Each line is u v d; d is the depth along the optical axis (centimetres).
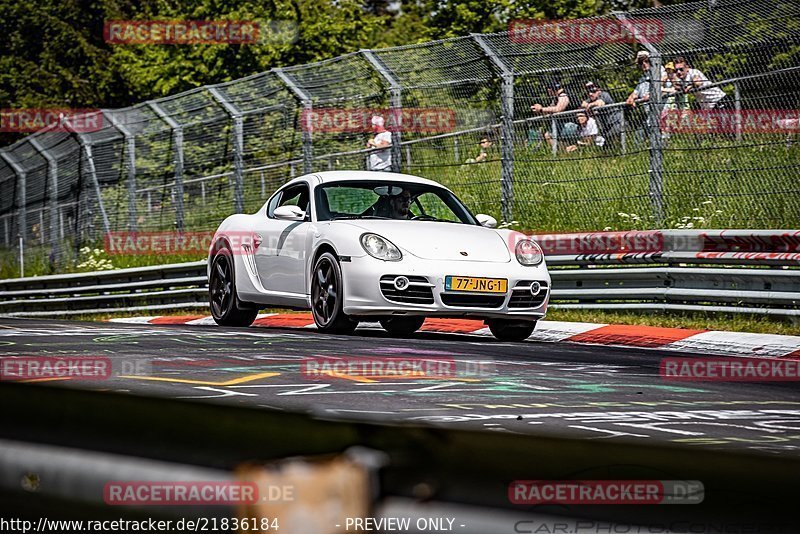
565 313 3969
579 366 2348
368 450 267
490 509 246
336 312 3152
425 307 3036
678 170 4409
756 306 3466
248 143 5816
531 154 4681
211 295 3872
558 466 268
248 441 285
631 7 7988
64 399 356
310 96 5312
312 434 287
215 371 2098
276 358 2366
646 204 4419
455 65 4772
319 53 9125
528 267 3180
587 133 4547
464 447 279
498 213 4850
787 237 3412
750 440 1350
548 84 4631
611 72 4400
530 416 1548
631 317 3725
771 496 247
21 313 6644
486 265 3108
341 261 3133
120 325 3581
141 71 9406
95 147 7094
